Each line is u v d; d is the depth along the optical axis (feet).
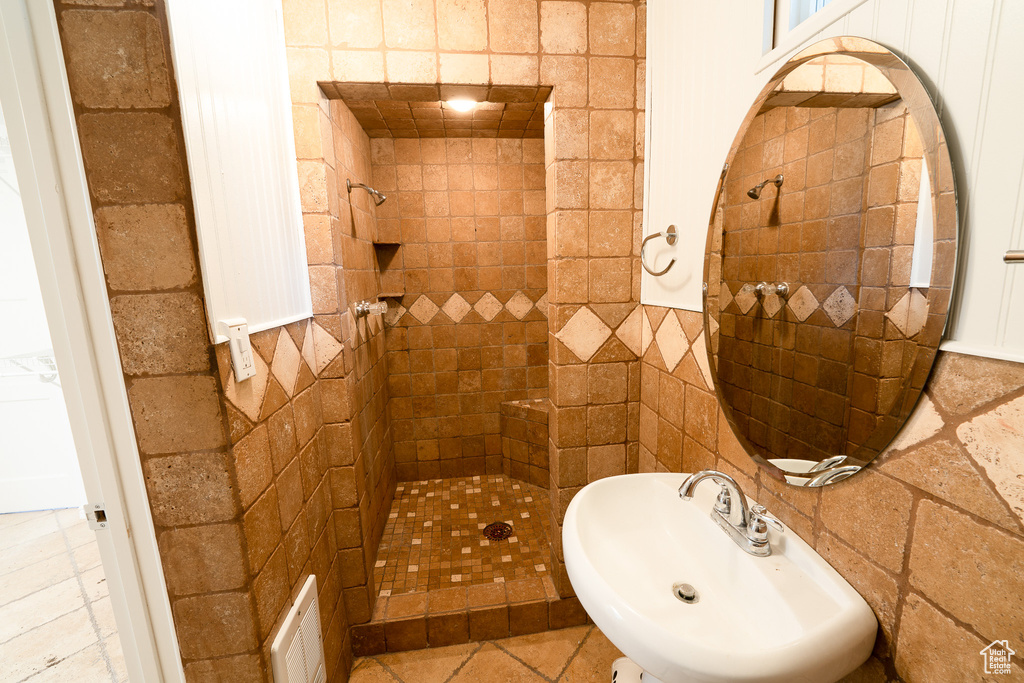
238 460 2.55
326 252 4.07
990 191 1.48
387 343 7.59
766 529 2.49
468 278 7.65
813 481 2.34
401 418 7.84
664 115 3.91
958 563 1.66
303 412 3.70
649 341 4.41
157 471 2.42
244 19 3.05
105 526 2.46
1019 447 1.43
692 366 3.60
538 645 4.76
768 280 2.61
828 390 2.21
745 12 2.78
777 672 1.78
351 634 4.64
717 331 3.12
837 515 2.25
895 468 1.90
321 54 3.78
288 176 3.76
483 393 7.99
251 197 3.01
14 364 7.02
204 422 2.40
